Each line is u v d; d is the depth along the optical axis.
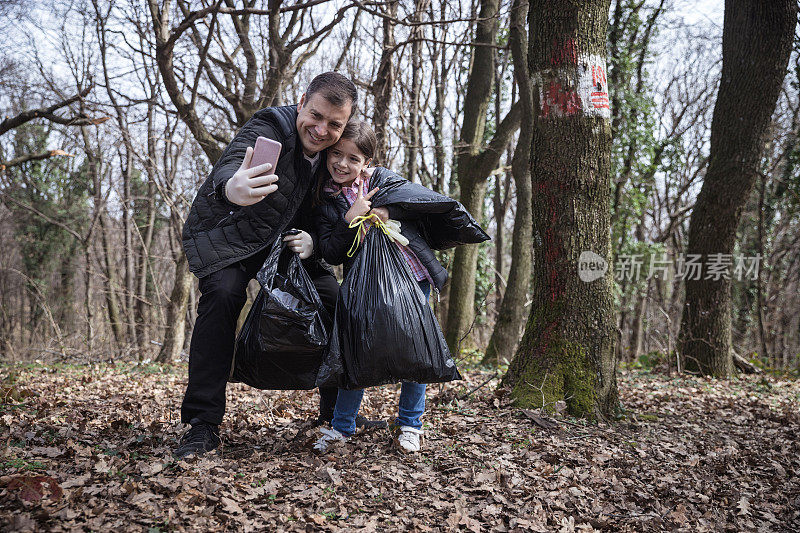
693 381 8.80
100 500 2.47
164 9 10.07
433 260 3.49
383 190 3.39
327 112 3.02
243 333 3.19
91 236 19.06
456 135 17.22
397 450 3.48
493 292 18.02
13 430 3.50
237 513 2.49
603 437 4.39
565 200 4.99
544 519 2.79
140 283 17.58
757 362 11.74
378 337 3.10
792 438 5.20
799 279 23.17
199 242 3.14
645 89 14.58
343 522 2.54
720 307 9.70
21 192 22.80
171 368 9.48
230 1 11.09
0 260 25.09
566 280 5.00
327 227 3.42
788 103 18.41
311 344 3.11
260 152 2.92
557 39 4.98
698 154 21.47
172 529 2.29
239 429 4.01
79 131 16.39
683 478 3.72
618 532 2.86
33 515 2.25
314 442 3.54
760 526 3.20
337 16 9.81
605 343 4.97
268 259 3.11
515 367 5.22
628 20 13.85
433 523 2.64
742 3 9.42
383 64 10.48
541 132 5.09
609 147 5.07
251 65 11.02
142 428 3.82
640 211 15.20
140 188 21.95
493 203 19.02
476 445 3.83
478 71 11.57
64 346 12.20
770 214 19.42
